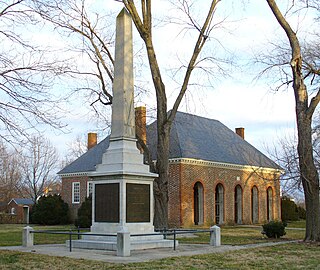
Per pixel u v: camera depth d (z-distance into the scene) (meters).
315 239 23.34
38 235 28.50
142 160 18.48
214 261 15.02
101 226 17.97
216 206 43.16
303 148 23.55
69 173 49.62
